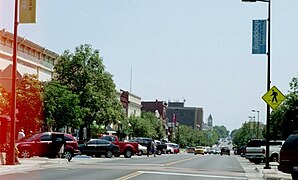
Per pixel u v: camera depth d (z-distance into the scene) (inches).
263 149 1815.9
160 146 2844.5
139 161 1662.2
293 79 2231.8
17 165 1123.9
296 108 2217.0
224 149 4160.9
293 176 867.4
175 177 982.4
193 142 6815.9
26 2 1106.1
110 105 2453.2
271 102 1178.0
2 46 2038.6
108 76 2471.7
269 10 1250.0
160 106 6117.1
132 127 3833.7
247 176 1077.8
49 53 2551.7
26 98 1815.9
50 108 1962.4
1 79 1560.0
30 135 1507.1
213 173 1147.3
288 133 2241.6
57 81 2301.9
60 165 1289.4
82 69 2436.0
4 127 1283.2
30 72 2324.1
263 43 1229.1
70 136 1517.0
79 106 2209.6
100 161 1592.0
